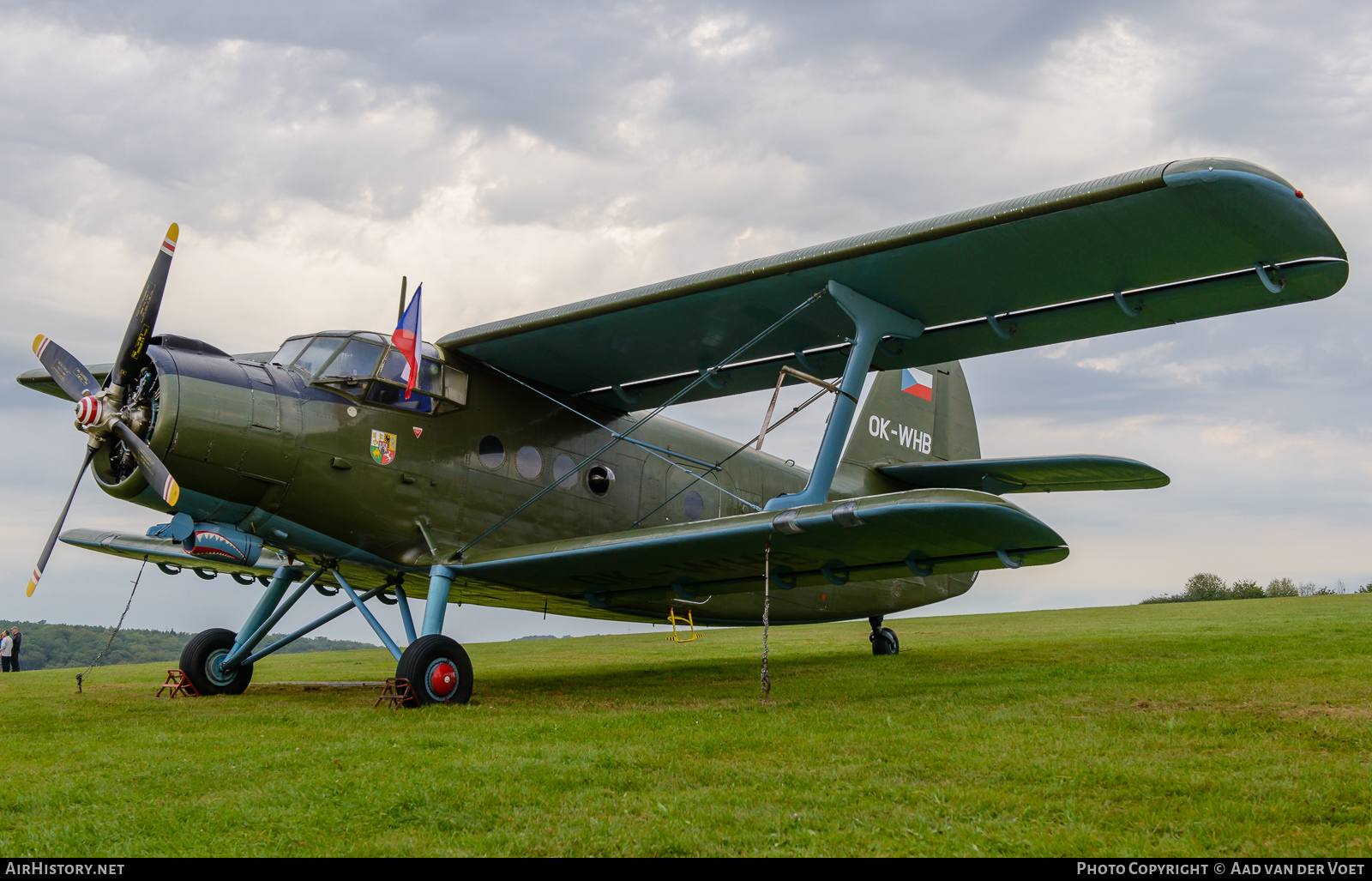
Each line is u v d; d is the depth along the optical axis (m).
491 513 10.14
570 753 5.37
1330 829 3.68
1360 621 16.19
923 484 14.51
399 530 9.42
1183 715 6.34
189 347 8.62
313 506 8.86
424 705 8.26
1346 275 7.94
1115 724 6.11
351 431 9.04
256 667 16.02
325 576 10.52
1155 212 7.52
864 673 11.05
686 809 4.12
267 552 12.04
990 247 8.24
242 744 6.10
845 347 10.41
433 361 9.84
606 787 4.61
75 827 3.95
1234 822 3.77
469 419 10.09
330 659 18.94
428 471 9.60
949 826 3.81
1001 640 16.89
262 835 3.86
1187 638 14.15
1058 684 8.68
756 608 13.34
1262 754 5.00
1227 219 7.49
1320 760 4.82
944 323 9.84
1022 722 6.37
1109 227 7.79
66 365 9.20
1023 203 7.70
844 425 9.08
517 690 10.09
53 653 59.94
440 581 9.34
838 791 4.41
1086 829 3.71
